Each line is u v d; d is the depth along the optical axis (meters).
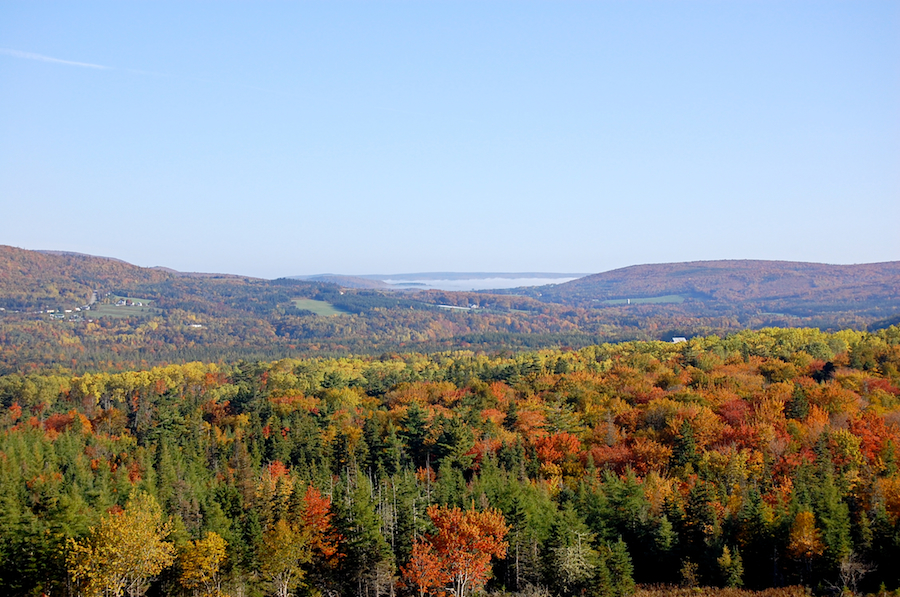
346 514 64.69
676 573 68.69
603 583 61.16
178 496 78.94
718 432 97.69
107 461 105.81
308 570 63.69
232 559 61.09
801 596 61.91
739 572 65.19
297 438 108.75
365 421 112.62
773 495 77.56
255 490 82.69
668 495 74.88
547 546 64.56
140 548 56.28
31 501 82.12
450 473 82.75
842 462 83.12
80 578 58.03
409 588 61.62
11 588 59.94
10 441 106.88
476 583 60.88
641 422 108.56
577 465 91.38
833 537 64.44
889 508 69.00
